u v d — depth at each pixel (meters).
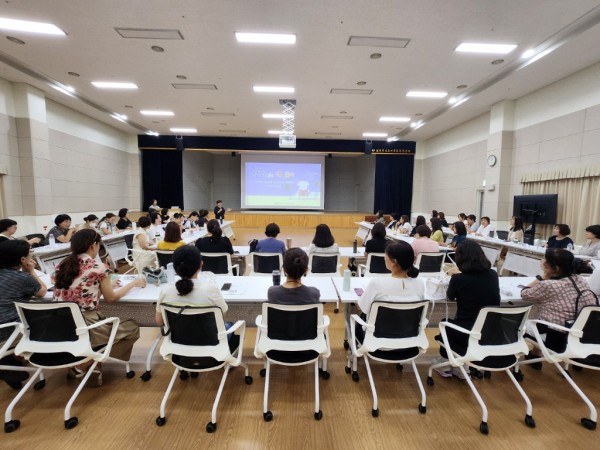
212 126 9.70
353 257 4.24
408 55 4.69
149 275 2.55
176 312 1.79
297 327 1.89
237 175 15.52
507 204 6.93
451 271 3.55
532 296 2.20
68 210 8.09
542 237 5.92
